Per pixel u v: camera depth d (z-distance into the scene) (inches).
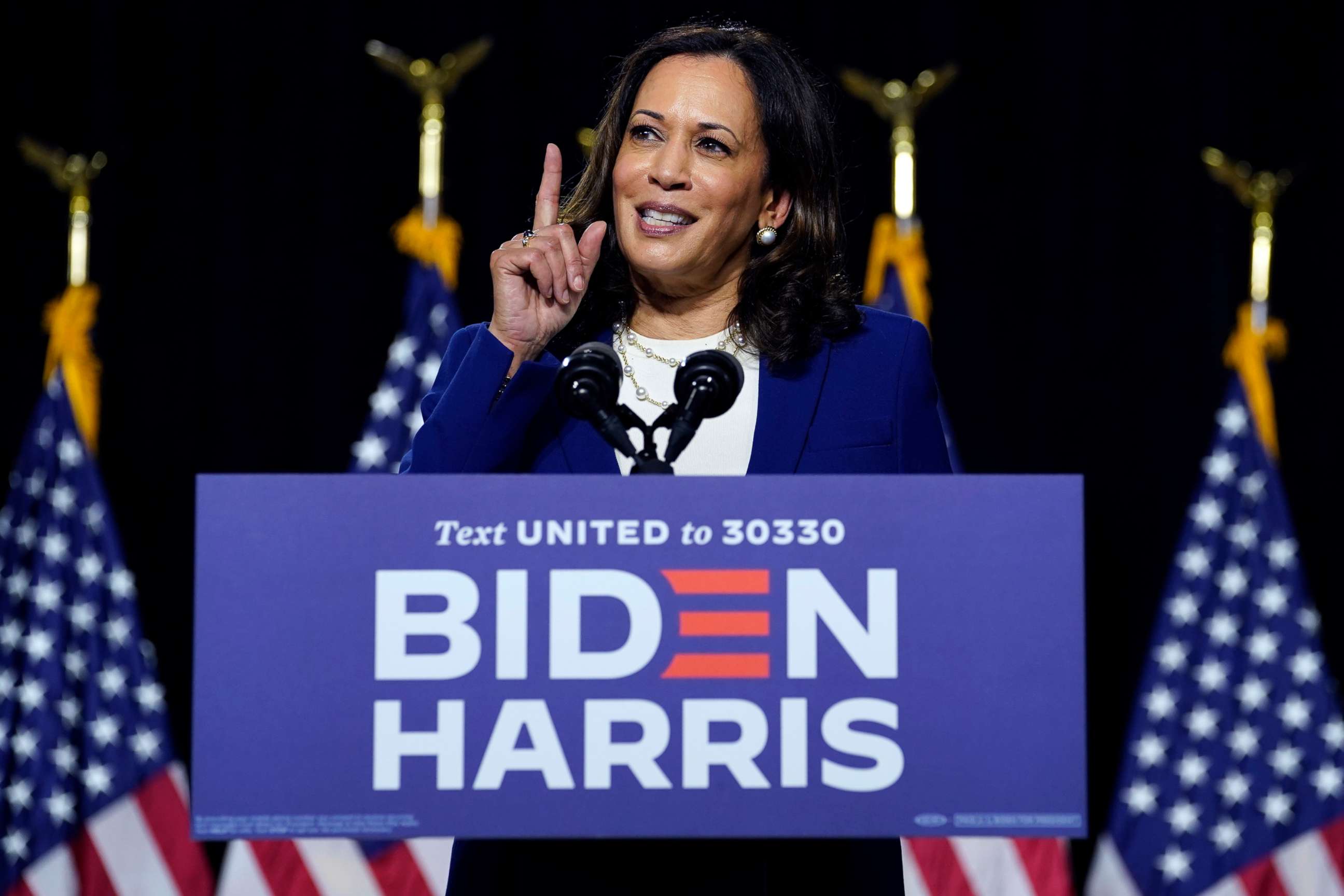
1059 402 694.5
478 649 183.8
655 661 184.1
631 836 182.4
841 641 184.9
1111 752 671.8
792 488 186.2
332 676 183.0
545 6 706.8
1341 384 688.4
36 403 698.8
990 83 713.6
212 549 183.8
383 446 635.5
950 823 183.2
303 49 716.0
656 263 258.5
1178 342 695.7
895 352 260.5
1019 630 185.0
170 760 633.0
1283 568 636.1
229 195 704.4
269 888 600.4
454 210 703.7
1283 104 708.0
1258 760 623.5
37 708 622.5
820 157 273.0
